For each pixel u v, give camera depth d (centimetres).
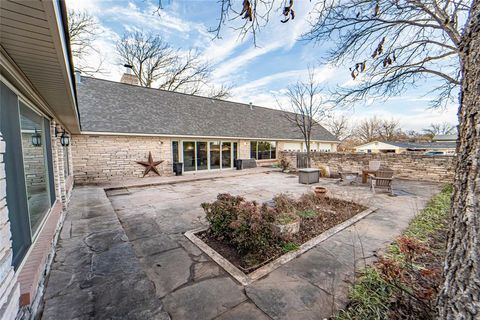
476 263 119
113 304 207
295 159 1466
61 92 287
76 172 879
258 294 238
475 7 131
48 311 196
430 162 944
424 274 210
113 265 277
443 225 417
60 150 520
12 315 143
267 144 1590
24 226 222
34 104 297
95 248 322
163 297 235
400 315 181
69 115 447
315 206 531
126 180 953
